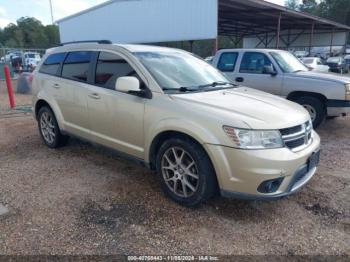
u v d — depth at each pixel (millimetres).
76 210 3484
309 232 3186
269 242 3014
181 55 4754
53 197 3770
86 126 4680
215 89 4172
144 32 21422
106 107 4227
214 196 3785
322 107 6938
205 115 3291
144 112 3760
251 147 3066
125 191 3934
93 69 4520
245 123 3107
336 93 6680
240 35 38656
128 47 4316
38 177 4340
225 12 21125
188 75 4297
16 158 5086
